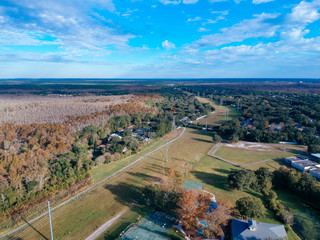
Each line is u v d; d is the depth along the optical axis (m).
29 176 72.69
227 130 143.25
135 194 76.06
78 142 112.19
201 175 89.56
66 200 72.75
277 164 100.25
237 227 54.72
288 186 77.31
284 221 60.53
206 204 64.88
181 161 104.12
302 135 129.88
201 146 126.44
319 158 100.00
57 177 79.19
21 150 100.12
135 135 141.62
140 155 112.38
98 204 70.50
